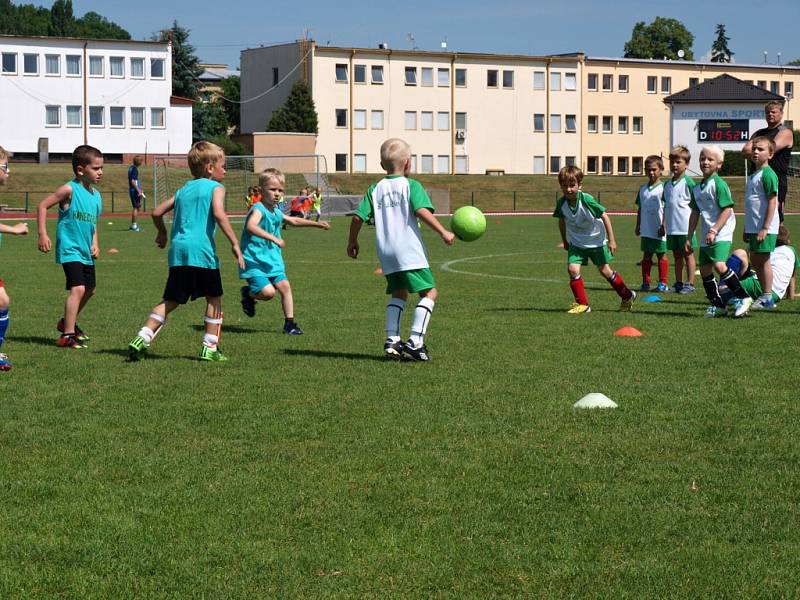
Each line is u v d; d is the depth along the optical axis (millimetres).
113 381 8477
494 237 32375
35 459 6125
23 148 73750
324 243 29812
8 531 4957
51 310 13352
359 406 7488
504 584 4352
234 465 6004
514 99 83250
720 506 5277
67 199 10281
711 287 12578
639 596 4227
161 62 76750
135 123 76562
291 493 5492
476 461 6070
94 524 5043
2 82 72750
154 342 10648
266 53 82312
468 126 82062
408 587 4324
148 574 4473
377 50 78562
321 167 77625
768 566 4508
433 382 8391
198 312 13141
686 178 15594
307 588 4320
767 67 92938
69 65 74375
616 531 4926
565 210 13062
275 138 72938
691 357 9555
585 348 10117
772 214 12898
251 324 12094
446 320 12320
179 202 9438
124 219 44281
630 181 72375
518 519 5098
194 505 5309
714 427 6832
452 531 4938
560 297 15125
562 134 85375
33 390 8109
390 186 9258
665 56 116750
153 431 6777
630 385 8211
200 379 8562
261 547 4746
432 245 28359
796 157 63938
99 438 6602
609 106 87438
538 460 6090
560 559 4602
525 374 8727
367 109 79062
